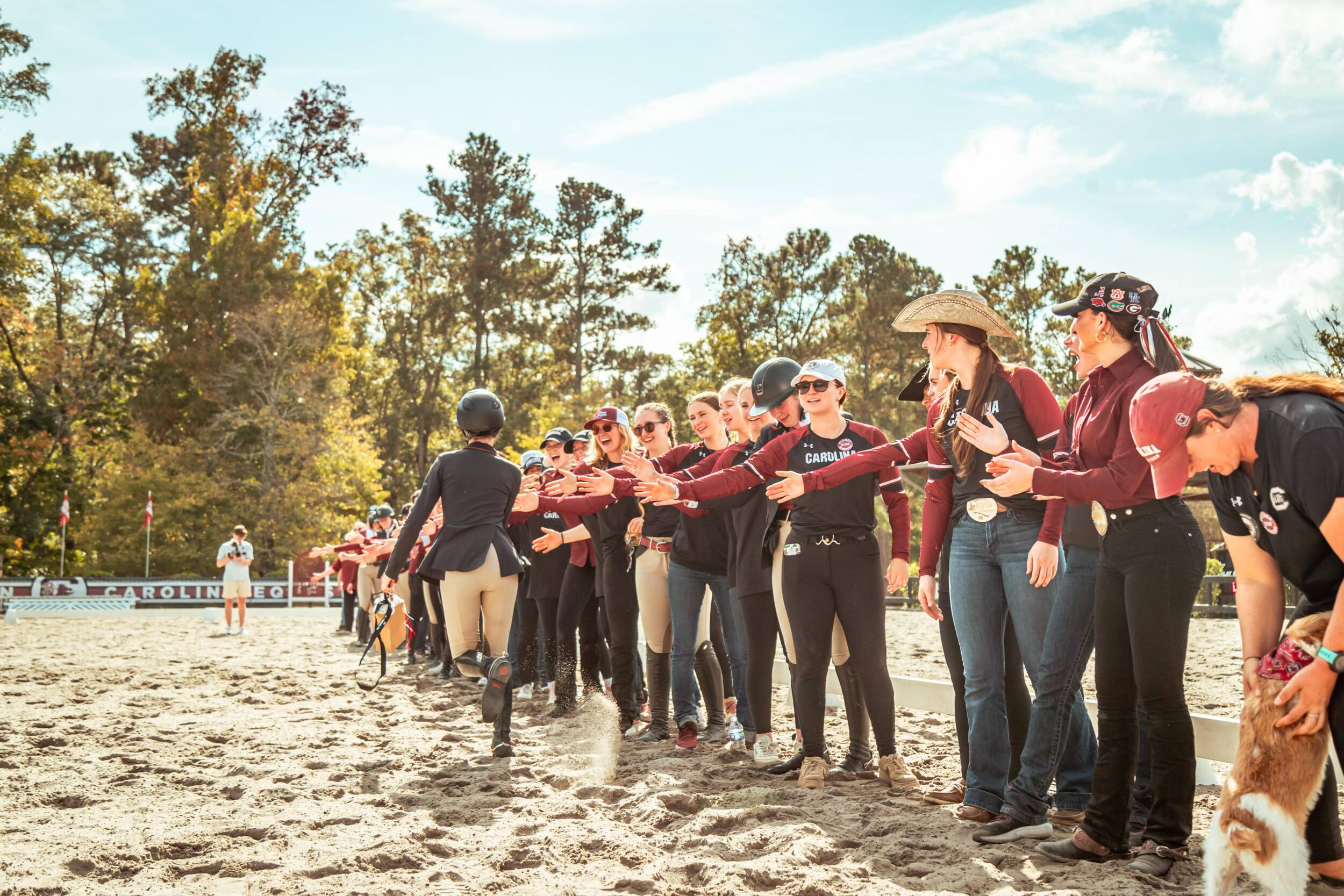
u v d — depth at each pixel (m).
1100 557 3.63
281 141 52.91
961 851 3.66
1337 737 2.72
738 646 6.22
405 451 59.66
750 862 3.55
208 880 3.51
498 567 5.87
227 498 43.84
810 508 4.84
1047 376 47.31
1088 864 3.53
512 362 58.62
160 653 13.30
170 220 58.97
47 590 30.56
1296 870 2.68
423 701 8.30
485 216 57.12
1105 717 3.60
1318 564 2.89
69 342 49.28
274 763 5.62
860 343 56.00
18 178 46.22
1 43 44.44
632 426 6.96
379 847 3.84
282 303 46.22
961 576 4.25
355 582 17.78
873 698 4.88
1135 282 3.63
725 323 54.94
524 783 5.03
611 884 3.38
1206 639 13.38
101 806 4.62
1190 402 3.00
